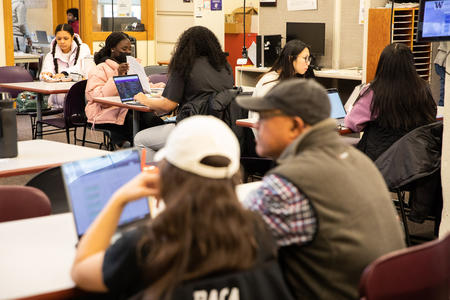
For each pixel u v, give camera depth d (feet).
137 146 14.73
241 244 4.41
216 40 13.85
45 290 5.18
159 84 18.84
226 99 13.42
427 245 5.35
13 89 20.79
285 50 13.35
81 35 31.12
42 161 9.77
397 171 10.98
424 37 10.52
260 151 5.96
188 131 4.57
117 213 5.14
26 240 6.39
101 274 4.72
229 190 4.52
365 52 18.79
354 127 12.28
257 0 30.99
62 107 20.43
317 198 5.32
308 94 5.68
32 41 30.66
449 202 10.84
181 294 4.30
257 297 4.51
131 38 27.50
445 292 5.71
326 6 22.77
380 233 5.53
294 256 5.50
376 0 19.58
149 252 4.52
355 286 5.43
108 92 17.26
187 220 4.34
